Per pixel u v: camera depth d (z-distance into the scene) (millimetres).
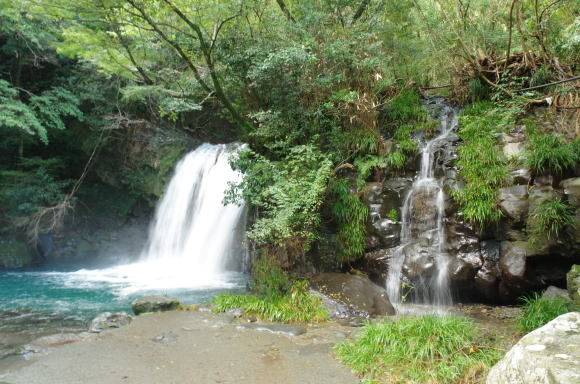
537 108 8266
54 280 12234
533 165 7176
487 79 8922
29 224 16219
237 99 10000
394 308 7121
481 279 7195
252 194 8305
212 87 9859
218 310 6945
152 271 13742
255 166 8281
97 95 16344
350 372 4520
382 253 8000
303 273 8234
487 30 9570
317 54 8820
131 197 17781
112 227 18047
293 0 10258
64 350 5125
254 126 9844
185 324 6176
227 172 13906
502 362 2980
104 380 4270
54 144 18688
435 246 7648
